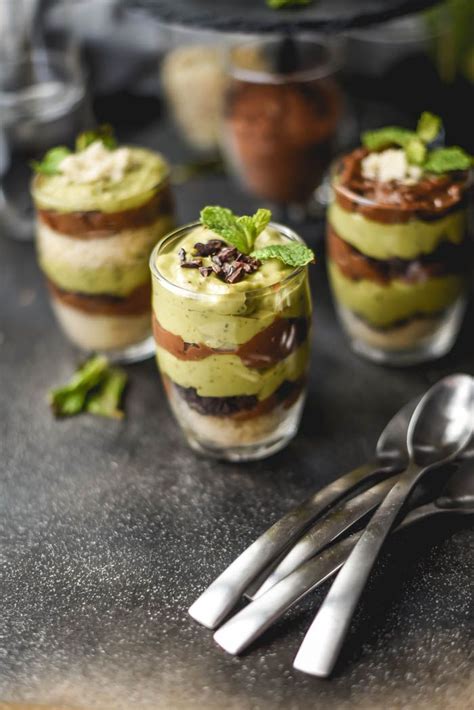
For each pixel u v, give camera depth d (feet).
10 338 2.02
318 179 2.27
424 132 1.79
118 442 1.76
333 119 2.20
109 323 1.86
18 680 1.41
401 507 1.50
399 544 1.54
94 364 1.87
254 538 1.57
